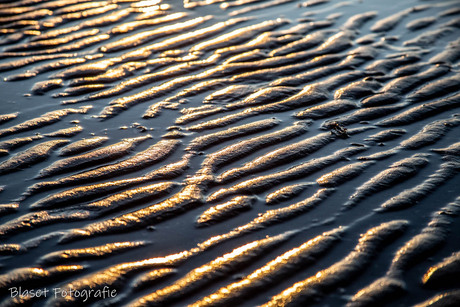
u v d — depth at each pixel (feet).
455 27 14.02
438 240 6.48
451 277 5.89
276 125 9.48
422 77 11.30
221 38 13.50
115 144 8.95
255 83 11.23
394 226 6.78
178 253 6.43
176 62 12.27
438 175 7.84
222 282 5.95
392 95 10.53
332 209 7.20
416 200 7.30
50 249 6.50
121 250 6.49
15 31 13.94
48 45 13.17
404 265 6.10
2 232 6.81
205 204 7.38
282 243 6.55
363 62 12.13
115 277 6.04
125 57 12.51
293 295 5.72
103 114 10.07
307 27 14.12
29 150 8.78
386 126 9.40
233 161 8.42
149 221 7.03
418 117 9.69
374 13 15.14
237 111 10.07
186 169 8.21
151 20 14.65
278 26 14.24
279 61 12.23
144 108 10.30
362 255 6.27
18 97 10.75
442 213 7.00
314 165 8.23
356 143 8.84
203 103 10.43
